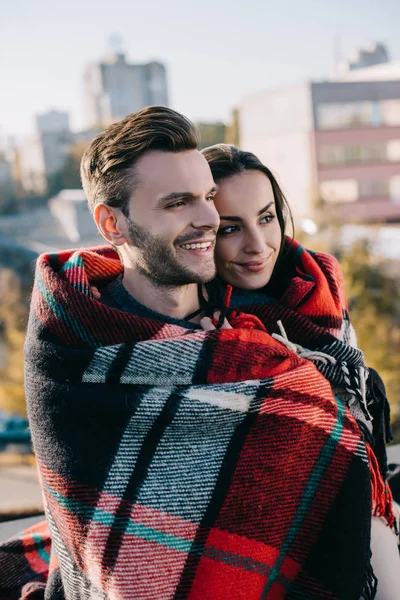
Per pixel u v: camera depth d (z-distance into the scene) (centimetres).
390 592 204
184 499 183
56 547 196
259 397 187
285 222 231
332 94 3712
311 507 192
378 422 225
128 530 182
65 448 187
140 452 184
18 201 7269
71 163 7162
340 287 237
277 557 191
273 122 3953
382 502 209
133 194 187
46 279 195
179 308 202
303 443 190
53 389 189
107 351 188
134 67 10419
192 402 184
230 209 208
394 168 3803
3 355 2014
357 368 215
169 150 186
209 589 185
